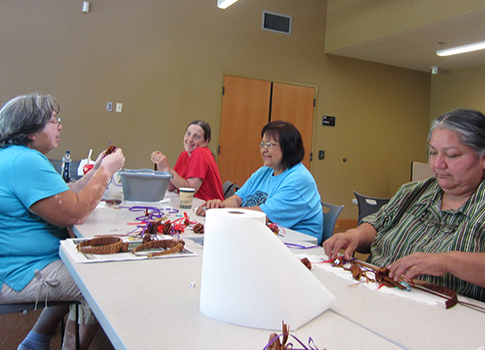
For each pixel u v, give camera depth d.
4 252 1.23
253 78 5.41
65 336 1.38
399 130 6.43
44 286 1.23
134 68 4.77
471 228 1.03
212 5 5.13
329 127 5.94
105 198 2.16
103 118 4.65
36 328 1.43
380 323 0.68
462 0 3.96
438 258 0.87
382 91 6.28
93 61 4.57
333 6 5.68
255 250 0.62
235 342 0.57
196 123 3.04
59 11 4.39
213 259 0.65
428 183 1.27
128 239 1.18
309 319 0.66
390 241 1.24
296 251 1.23
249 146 5.45
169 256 1.02
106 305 0.67
